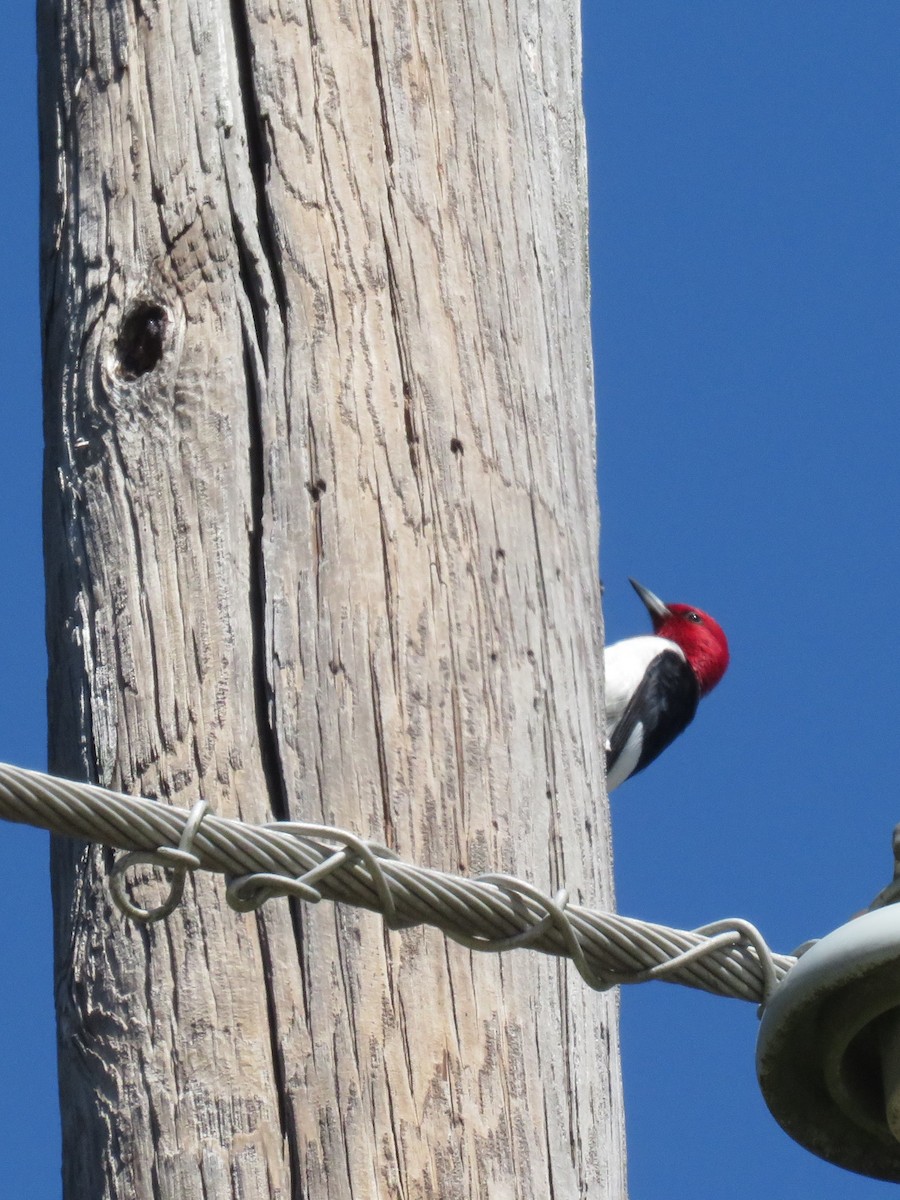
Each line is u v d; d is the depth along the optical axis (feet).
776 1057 19.89
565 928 20.42
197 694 23.85
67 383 26.22
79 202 27.02
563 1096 23.03
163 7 27.53
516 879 20.36
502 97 28.22
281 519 24.56
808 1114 20.54
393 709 23.82
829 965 18.92
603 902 24.70
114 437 25.44
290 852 19.72
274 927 22.58
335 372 25.35
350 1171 21.66
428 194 26.86
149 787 23.52
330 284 25.80
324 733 23.56
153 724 23.82
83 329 26.25
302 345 25.41
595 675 26.25
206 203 26.17
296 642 23.97
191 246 26.04
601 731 26.09
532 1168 22.34
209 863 19.54
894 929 18.76
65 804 19.13
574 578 26.20
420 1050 22.30
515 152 28.04
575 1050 23.41
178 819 19.45
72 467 25.70
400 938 22.68
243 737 23.57
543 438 26.53
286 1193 21.61
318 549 24.45
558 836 24.39
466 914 20.21
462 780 23.82
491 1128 22.25
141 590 24.53
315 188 26.27
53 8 28.99
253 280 25.82
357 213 26.32
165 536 24.71
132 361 25.98
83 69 27.81
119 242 26.43
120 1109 22.25
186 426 25.14
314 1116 21.88
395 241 26.35
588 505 27.20
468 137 27.61
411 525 24.90
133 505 24.99
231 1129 21.85
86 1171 22.35
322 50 27.07
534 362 26.89
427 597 24.57
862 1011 19.40
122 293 26.13
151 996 22.57
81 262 26.66
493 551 25.25
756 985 21.02
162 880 23.18
